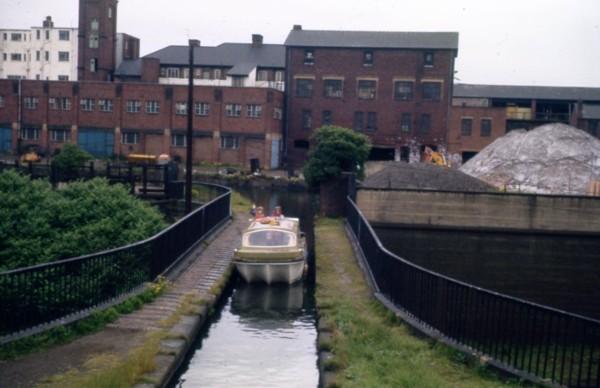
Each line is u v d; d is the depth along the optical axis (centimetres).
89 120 6438
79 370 984
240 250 2012
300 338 1464
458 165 6262
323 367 1059
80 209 1975
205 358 1284
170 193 3497
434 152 5838
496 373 1009
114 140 6406
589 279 3034
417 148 6322
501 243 3058
